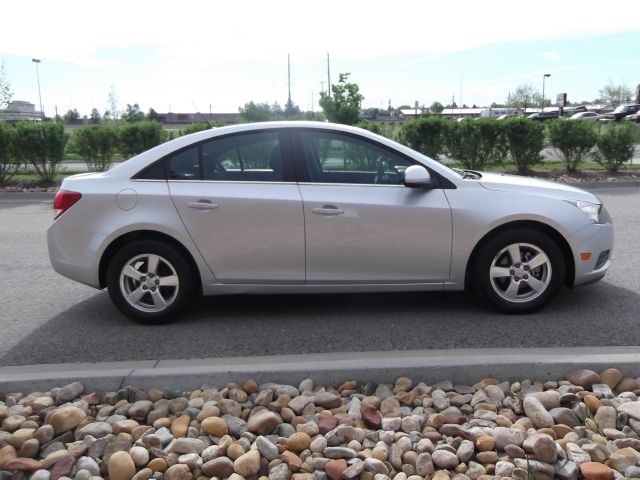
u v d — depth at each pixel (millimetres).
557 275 4879
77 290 6254
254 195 4797
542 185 5059
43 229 9938
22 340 4746
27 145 15172
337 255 4824
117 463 2982
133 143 16391
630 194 12438
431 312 5148
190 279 4926
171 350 4441
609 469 2822
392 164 4914
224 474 2965
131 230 4824
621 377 3693
